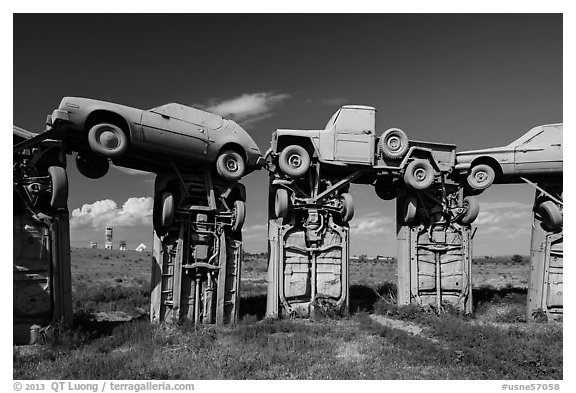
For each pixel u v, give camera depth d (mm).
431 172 17359
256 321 15633
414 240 17922
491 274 38094
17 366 9977
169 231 14898
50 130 12180
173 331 13297
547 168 17125
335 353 11539
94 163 14648
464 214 18094
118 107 13125
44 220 11984
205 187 15352
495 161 17812
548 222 16828
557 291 16750
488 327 14594
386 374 9758
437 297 17672
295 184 17062
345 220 17391
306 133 17016
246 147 15617
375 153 17562
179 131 14164
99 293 19672
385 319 16609
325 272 16938
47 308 11867
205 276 15062
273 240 16703
